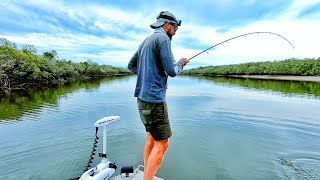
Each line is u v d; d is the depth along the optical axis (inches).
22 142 346.6
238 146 338.6
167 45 94.3
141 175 138.9
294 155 307.9
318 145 341.7
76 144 338.3
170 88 1234.0
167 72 95.1
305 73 2549.2
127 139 359.6
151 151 109.4
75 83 1743.4
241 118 501.7
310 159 294.5
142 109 102.8
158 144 105.9
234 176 253.8
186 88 1236.5
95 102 723.4
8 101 755.4
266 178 245.9
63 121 475.2
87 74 3075.8
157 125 102.7
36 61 1638.8
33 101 755.4
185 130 415.8
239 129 421.4
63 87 1347.2
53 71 1779.0
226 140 364.8
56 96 889.5
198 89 1174.3
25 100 779.4
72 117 512.1
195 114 541.3
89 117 511.5
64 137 368.8
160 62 97.7
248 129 421.4
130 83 1780.3
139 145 335.3
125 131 398.0
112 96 883.4
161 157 106.1
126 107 634.2
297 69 2613.2
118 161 284.7
